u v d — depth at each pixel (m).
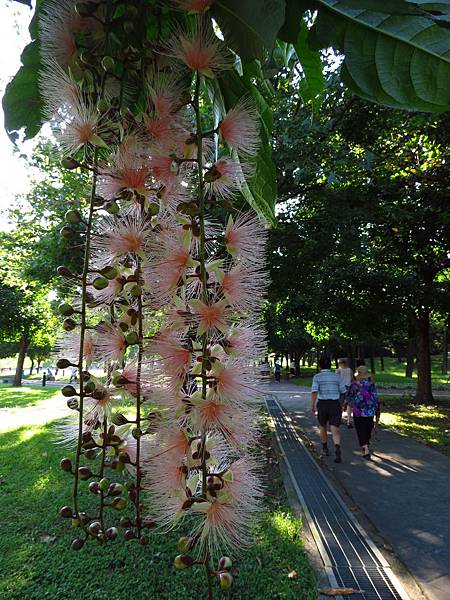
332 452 7.29
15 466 5.75
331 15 0.97
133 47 0.92
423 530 4.05
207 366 0.77
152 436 0.80
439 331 37.25
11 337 24.59
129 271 0.88
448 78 0.98
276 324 15.91
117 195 0.88
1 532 3.73
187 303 0.82
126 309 0.87
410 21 0.93
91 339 0.89
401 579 3.21
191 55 0.88
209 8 0.88
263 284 0.88
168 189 0.89
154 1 0.96
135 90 0.99
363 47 0.99
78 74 0.94
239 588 2.88
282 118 6.71
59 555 3.29
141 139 0.89
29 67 1.15
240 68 1.09
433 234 10.08
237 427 0.78
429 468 6.29
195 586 2.90
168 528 0.79
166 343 0.79
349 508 4.61
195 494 0.78
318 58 1.31
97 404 0.86
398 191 8.62
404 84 1.01
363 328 12.41
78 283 0.86
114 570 3.09
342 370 9.83
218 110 1.23
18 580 3.00
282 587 2.90
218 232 0.98
